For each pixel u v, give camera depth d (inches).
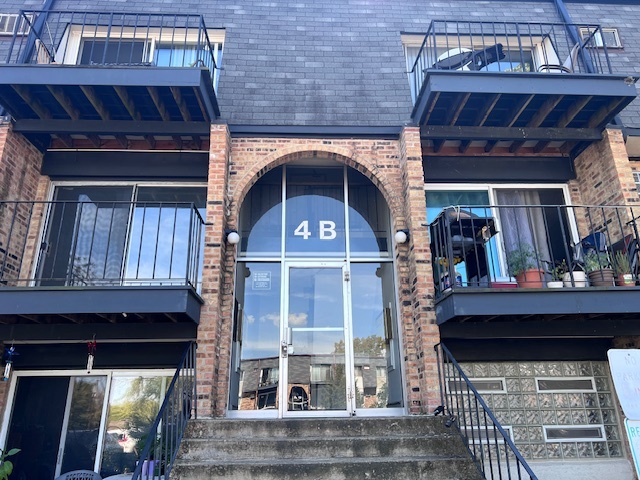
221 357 202.1
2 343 207.2
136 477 123.2
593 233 209.0
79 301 175.8
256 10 280.8
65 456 204.2
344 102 246.8
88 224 234.2
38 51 231.1
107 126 224.7
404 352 213.0
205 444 156.5
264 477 145.2
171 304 175.6
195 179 241.1
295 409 216.5
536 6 299.6
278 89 248.5
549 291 182.7
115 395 213.2
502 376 219.9
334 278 240.7
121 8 272.5
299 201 254.2
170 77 204.8
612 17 299.0
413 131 226.7
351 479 146.5
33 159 231.9
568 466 207.9
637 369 170.7
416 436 163.3
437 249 210.2
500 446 209.5
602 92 212.4
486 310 179.9
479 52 239.6
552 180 250.1
